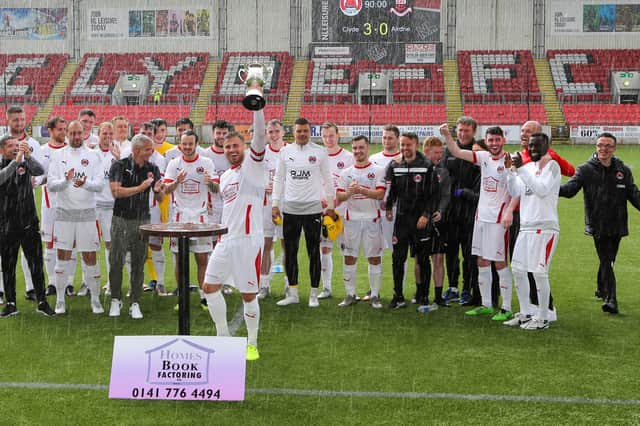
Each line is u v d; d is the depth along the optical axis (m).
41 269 6.39
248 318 5.08
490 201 6.18
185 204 6.73
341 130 30.84
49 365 4.93
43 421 3.96
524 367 4.90
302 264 8.98
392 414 4.07
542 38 34.62
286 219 6.75
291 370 4.85
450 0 34.62
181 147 6.64
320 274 6.94
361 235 6.71
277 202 6.70
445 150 6.78
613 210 6.33
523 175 5.64
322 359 5.09
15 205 6.16
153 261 7.21
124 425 3.92
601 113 31.47
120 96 34.56
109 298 7.09
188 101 33.69
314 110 32.62
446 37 34.91
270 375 4.75
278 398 4.33
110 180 6.10
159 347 4.34
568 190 6.40
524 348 5.36
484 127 30.81
